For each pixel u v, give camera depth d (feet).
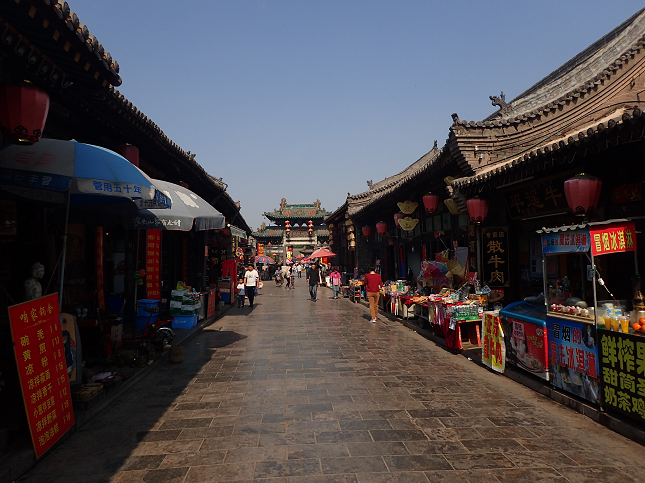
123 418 14.75
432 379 19.39
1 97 11.69
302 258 165.58
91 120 22.07
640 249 16.67
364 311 47.85
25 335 11.62
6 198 16.98
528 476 10.59
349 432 13.38
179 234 45.24
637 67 27.20
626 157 16.78
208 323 36.88
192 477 10.66
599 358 14.01
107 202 20.61
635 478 10.43
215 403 16.28
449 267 30.89
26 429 12.37
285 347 27.07
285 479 10.52
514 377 19.03
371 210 53.21
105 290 29.50
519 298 25.68
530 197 23.32
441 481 10.37
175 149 28.91
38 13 10.48
